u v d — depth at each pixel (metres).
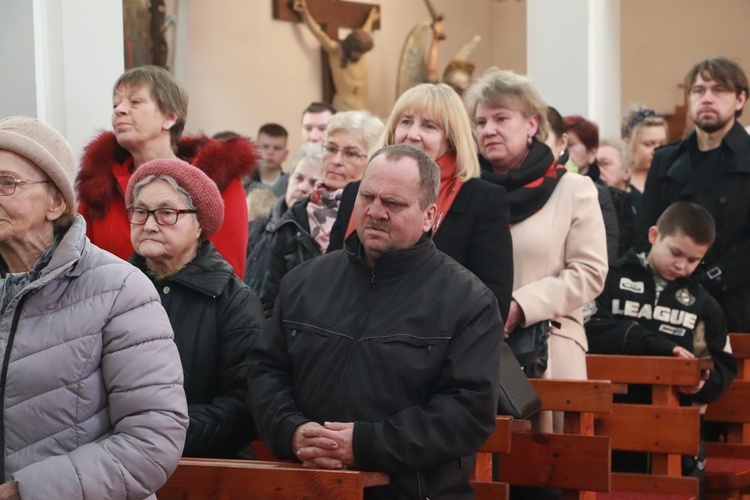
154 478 2.75
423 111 4.22
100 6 5.93
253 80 12.86
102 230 4.54
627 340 5.49
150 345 2.79
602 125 8.56
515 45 15.97
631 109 9.20
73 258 2.76
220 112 12.50
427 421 3.24
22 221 2.75
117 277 2.80
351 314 3.46
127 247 4.51
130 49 10.91
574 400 4.49
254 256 6.08
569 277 4.64
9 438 2.71
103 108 5.95
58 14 5.81
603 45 8.28
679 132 15.14
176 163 3.80
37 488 2.62
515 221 4.69
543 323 4.60
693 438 5.07
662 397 5.30
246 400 3.58
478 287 3.46
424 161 3.52
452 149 4.25
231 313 3.77
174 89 4.63
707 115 6.41
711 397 5.64
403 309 3.41
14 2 5.76
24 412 2.71
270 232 6.04
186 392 3.72
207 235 3.86
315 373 3.44
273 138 9.94
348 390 3.37
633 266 5.70
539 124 4.79
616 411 5.20
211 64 12.40
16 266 2.84
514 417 3.97
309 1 13.28
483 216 4.15
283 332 3.58
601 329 5.56
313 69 13.54
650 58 15.62
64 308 2.77
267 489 3.25
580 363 4.85
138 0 10.98
